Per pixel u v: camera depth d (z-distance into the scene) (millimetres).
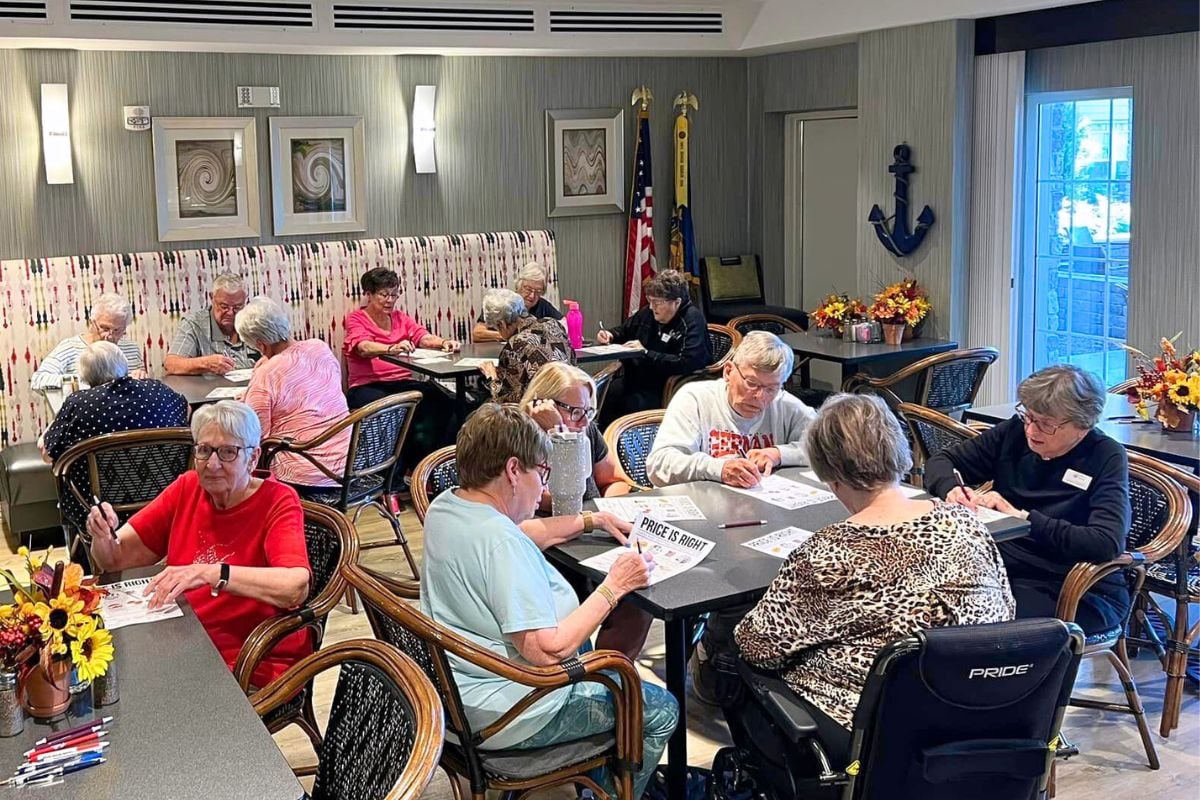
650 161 7957
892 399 5762
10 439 6227
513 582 2525
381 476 4957
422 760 1869
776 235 8539
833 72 7637
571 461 3135
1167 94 5641
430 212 7414
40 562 2254
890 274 6941
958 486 3422
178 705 2156
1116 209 6035
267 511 2949
